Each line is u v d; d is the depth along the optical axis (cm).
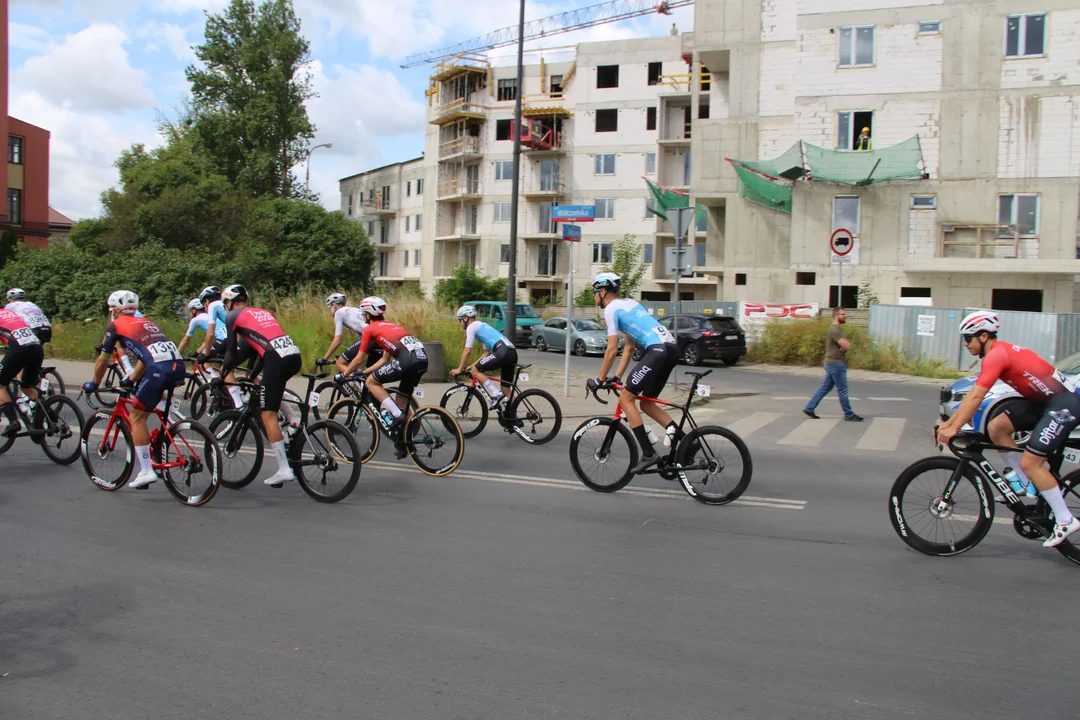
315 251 3619
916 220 2811
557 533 623
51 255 2714
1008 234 2719
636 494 761
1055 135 2666
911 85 2795
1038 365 553
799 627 439
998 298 2847
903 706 351
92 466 757
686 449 730
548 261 4931
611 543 597
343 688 364
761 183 3075
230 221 3516
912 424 1270
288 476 719
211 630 429
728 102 3441
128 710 344
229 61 4697
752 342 2647
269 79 4588
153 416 1150
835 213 2895
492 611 459
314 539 600
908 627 441
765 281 3241
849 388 1867
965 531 571
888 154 2691
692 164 3362
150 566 533
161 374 698
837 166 2770
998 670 388
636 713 343
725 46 3306
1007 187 2712
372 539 600
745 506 720
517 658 396
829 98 2878
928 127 2784
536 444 1038
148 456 710
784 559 562
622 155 4734
